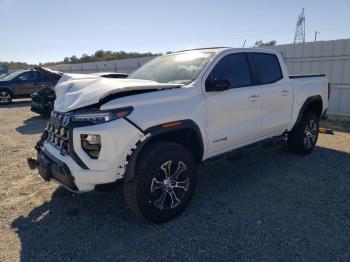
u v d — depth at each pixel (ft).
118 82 11.01
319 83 19.20
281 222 11.12
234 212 11.90
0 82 49.70
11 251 9.76
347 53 29.43
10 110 43.39
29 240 10.35
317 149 20.29
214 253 9.45
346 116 30.25
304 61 32.50
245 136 14.25
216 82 11.98
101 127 9.62
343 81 30.14
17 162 18.38
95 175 9.80
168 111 10.84
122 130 9.80
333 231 10.50
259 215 11.65
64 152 10.41
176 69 13.51
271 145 16.72
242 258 9.19
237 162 17.66
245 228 10.76
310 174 15.74
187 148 12.50
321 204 12.49
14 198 13.46
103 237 10.43
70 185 10.14
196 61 13.34
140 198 10.32
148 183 10.37
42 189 14.33
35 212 12.21
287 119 16.83
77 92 10.78
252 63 14.89
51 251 9.73
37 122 32.55
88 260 9.27
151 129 10.35
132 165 10.12
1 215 11.99
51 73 14.70
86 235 10.56
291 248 9.61
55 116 11.28
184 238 10.25
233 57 13.99
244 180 15.08
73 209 12.38
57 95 12.59
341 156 18.71
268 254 9.34
